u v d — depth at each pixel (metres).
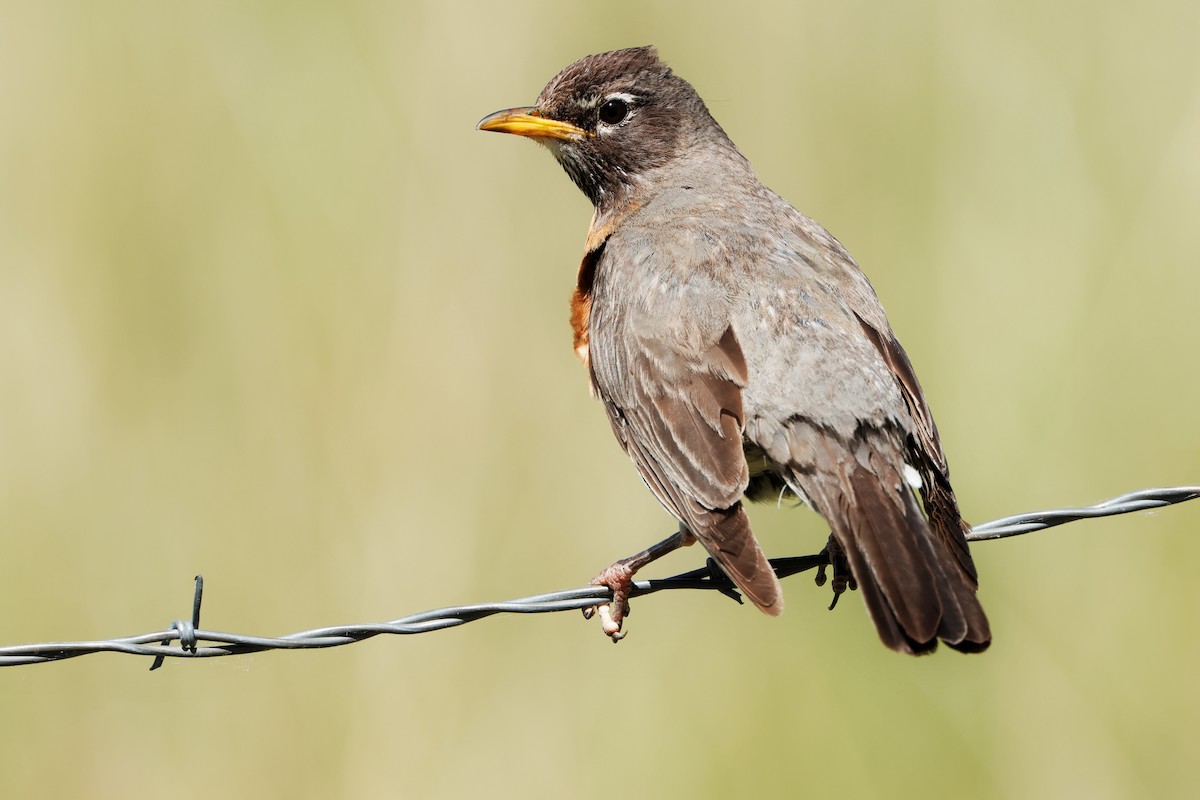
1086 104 14.64
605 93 11.48
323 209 14.16
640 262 10.39
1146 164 14.65
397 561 12.69
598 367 10.38
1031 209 14.42
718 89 14.53
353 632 8.98
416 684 12.24
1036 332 13.85
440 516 12.84
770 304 9.92
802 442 9.49
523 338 13.54
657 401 9.87
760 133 14.47
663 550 9.79
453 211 13.84
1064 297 13.91
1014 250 14.20
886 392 9.69
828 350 9.71
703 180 11.30
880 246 14.40
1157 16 14.88
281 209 14.19
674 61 14.53
